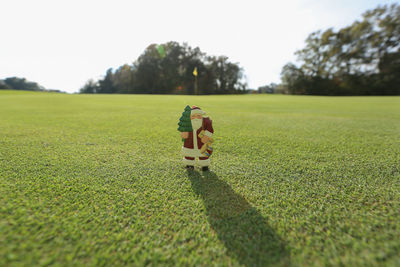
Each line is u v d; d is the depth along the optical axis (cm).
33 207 151
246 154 292
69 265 105
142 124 524
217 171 231
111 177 209
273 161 263
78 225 135
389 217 146
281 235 130
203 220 144
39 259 108
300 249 119
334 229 135
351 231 133
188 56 6550
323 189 189
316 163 255
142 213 150
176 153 295
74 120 570
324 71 4912
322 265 108
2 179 195
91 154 281
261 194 181
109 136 391
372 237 127
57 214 145
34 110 807
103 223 138
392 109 919
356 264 108
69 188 183
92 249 116
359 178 211
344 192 183
